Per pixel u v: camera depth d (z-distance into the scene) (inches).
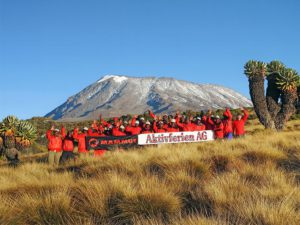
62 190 329.4
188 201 309.7
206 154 489.1
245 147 518.9
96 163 508.7
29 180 382.3
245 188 307.4
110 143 684.7
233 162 434.6
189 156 455.8
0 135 1035.9
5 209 275.1
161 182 350.9
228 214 254.7
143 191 302.0
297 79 1192.8
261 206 244.5
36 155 1106.7
